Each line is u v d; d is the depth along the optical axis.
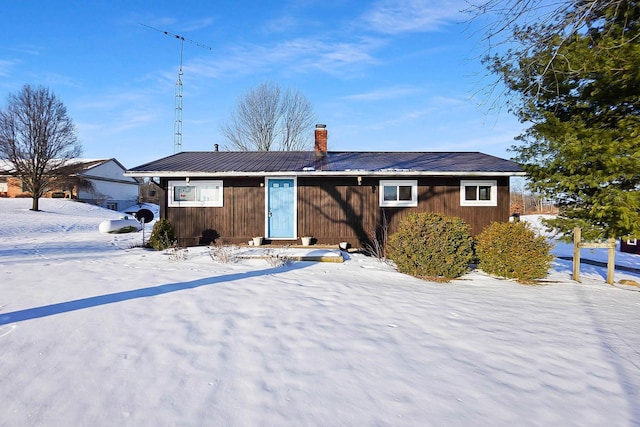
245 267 8.98
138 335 4.26
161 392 3.09
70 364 3.53
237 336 4.34
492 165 12.44
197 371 3.46
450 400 3.11
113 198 45.66
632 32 6.57
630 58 6.56
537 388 3.38
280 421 2.74
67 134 30.95
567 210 8.96
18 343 3.96
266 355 3.85
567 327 5.21
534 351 4.25
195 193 12.79
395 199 12.68
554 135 8.23
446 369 3.69
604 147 7.15
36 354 3.71
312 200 12.74
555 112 8.73
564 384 3.47
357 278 8.22
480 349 4.24
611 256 8.96
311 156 15.30
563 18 6.08
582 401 3.18
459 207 12.54
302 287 6.97
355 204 12.69
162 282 6.95
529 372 3.70
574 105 8.48
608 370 3.81
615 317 5.80
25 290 6.18
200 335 4.32
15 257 10.43
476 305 6.21
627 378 3.64
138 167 12.36
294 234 12.72
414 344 4.30
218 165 12.81
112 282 6.89
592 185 7.56
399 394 3.17
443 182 12.57
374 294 6.65
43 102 29.58
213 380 3.31
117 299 5.68
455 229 8.98
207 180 12.74
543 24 6.25
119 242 15.03
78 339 4.10
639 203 6.89
